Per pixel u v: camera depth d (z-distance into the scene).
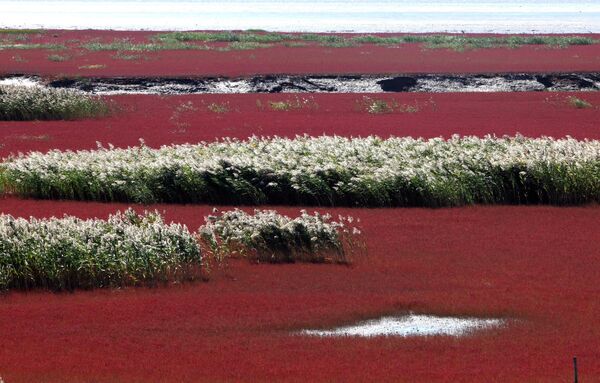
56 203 62.22
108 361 33.28
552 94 119.88
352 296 41.62
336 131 91.75
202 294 42.44
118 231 46.12
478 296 41.31
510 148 65.12
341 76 128.75
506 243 51.47
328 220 56.34
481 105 110.94
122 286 44.00
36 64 140.00
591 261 47.69
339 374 31.70
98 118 102.19
